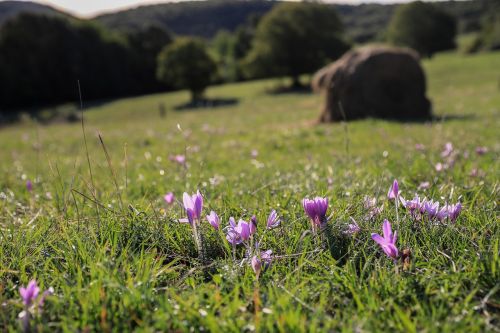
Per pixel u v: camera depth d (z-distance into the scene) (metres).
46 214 4.24
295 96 61.59
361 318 2.08
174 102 70.50
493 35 105.12
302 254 2.63
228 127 23.50
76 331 1.97
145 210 3.65
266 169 7.49
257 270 2.39
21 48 81.44
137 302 2.20
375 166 6.33
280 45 78.06
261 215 3.36
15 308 2.29
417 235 2.91
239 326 2.03
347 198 4.00
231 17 129.62
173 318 2.04
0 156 15.22
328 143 12.88
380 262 2.62
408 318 2.04
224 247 2.96
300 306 2.14
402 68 20.77
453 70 66.62
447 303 2.15
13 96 79.75
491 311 2.17
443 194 4.02
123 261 2.59
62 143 18.47
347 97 20.92
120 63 92.62
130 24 127.12
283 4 78.38
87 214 4.15
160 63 74.44
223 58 121.19
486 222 3.00
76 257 2.70
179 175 6.45
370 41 134.25
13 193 5.50
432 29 104.62
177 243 3.06
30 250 3.00
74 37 86.81
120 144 16.31
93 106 74.25
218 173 7.26
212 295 2.26
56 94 84.31
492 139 10.75
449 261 2.62
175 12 128.62
